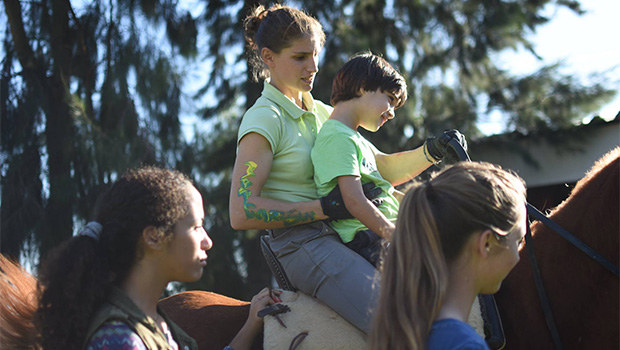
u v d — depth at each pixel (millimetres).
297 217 2486
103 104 8805
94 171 8500
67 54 9133
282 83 2770
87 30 9125
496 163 9805
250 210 2475
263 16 2844
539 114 9523
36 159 8555
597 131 9258
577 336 2375
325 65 9414
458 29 10297
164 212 1928
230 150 9516
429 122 9516
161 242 1936
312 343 2441
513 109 9648
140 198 1929
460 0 10328
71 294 1824
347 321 2461
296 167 2621
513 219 1659
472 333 1557
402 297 1608
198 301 2994
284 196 2619
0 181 8461
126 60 8852
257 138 2557
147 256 1951
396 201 2705
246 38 2977
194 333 2760
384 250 2166
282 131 2621
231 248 9156
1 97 8531
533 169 9641
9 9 8953
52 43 9070
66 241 1937
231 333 2742
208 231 9086
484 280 1668
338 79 2691
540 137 9609
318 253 2518
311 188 2650
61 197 8211
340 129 2564
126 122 8664
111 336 1795
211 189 9297
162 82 8906
